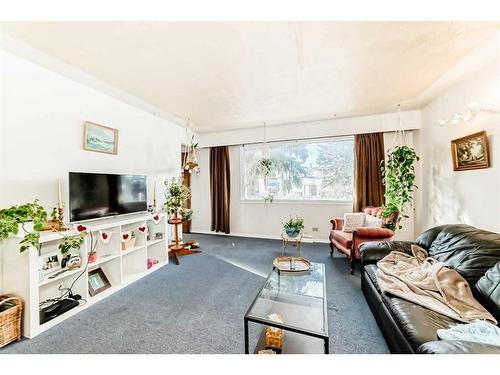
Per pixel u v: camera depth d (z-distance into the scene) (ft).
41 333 5.61
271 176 15.89
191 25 5.16
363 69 7.37
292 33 5.49
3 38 5.57
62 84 7.55
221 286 8.25
